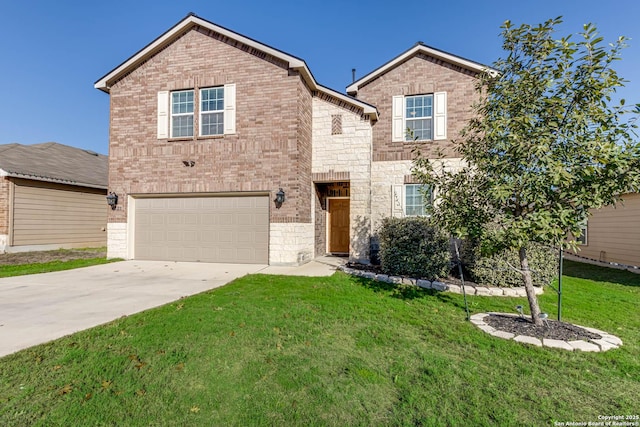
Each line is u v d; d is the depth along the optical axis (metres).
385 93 11.09
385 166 10.93
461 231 4.41
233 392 2.70
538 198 3.91
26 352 3.36
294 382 2.86
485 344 3.73
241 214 10.04
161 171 10.40
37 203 13.79
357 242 10.25
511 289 6.31
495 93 4.55
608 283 7.77
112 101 10.80
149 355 3.33
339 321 4.51
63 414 2.38
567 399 2.65
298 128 9.58
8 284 6.97
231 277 7.80
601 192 3.69
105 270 8.80
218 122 10.22
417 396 2.68
